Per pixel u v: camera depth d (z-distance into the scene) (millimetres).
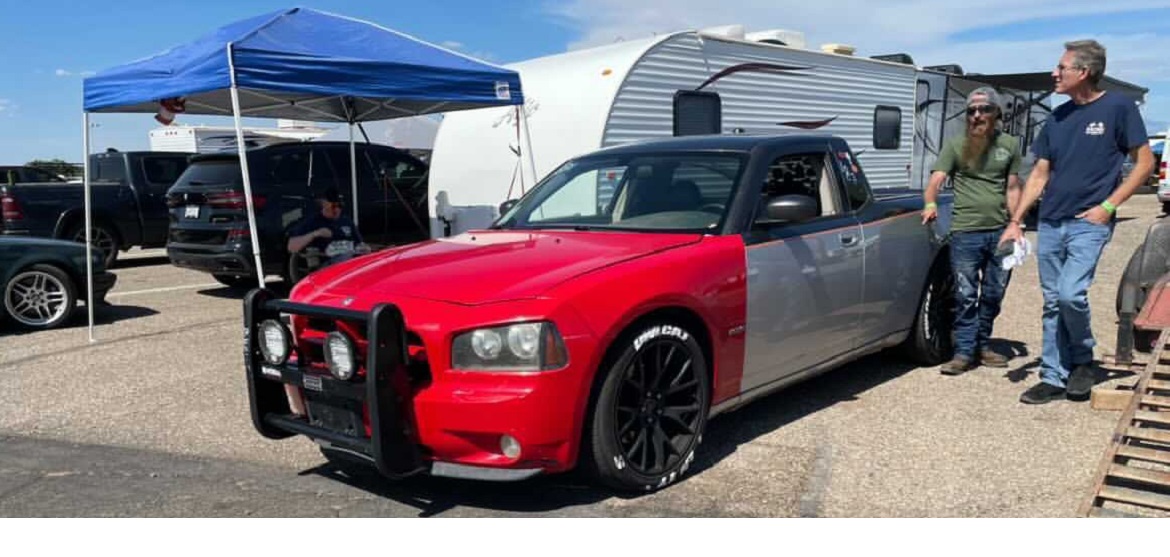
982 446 4094
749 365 4043
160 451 4359
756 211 4176
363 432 3375
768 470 3863
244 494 3754
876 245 4848
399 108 9414
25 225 11000
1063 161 4566
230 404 5172
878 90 11992
